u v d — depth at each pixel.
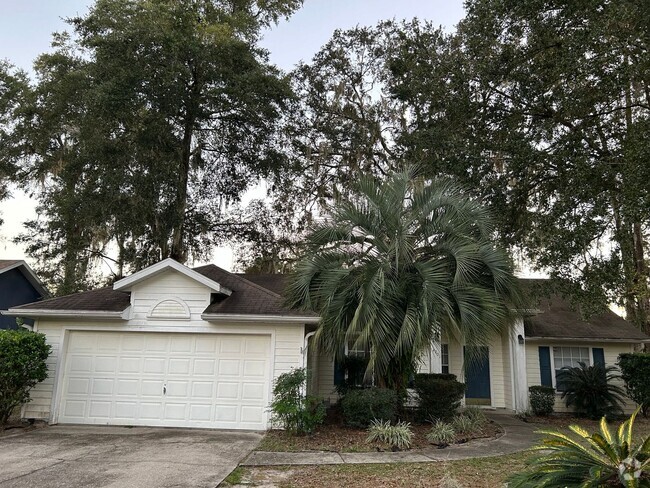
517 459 7.59
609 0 10.28
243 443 8.70
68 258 19.48
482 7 12.80
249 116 17.97
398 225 9.77
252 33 19.02
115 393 10.66
